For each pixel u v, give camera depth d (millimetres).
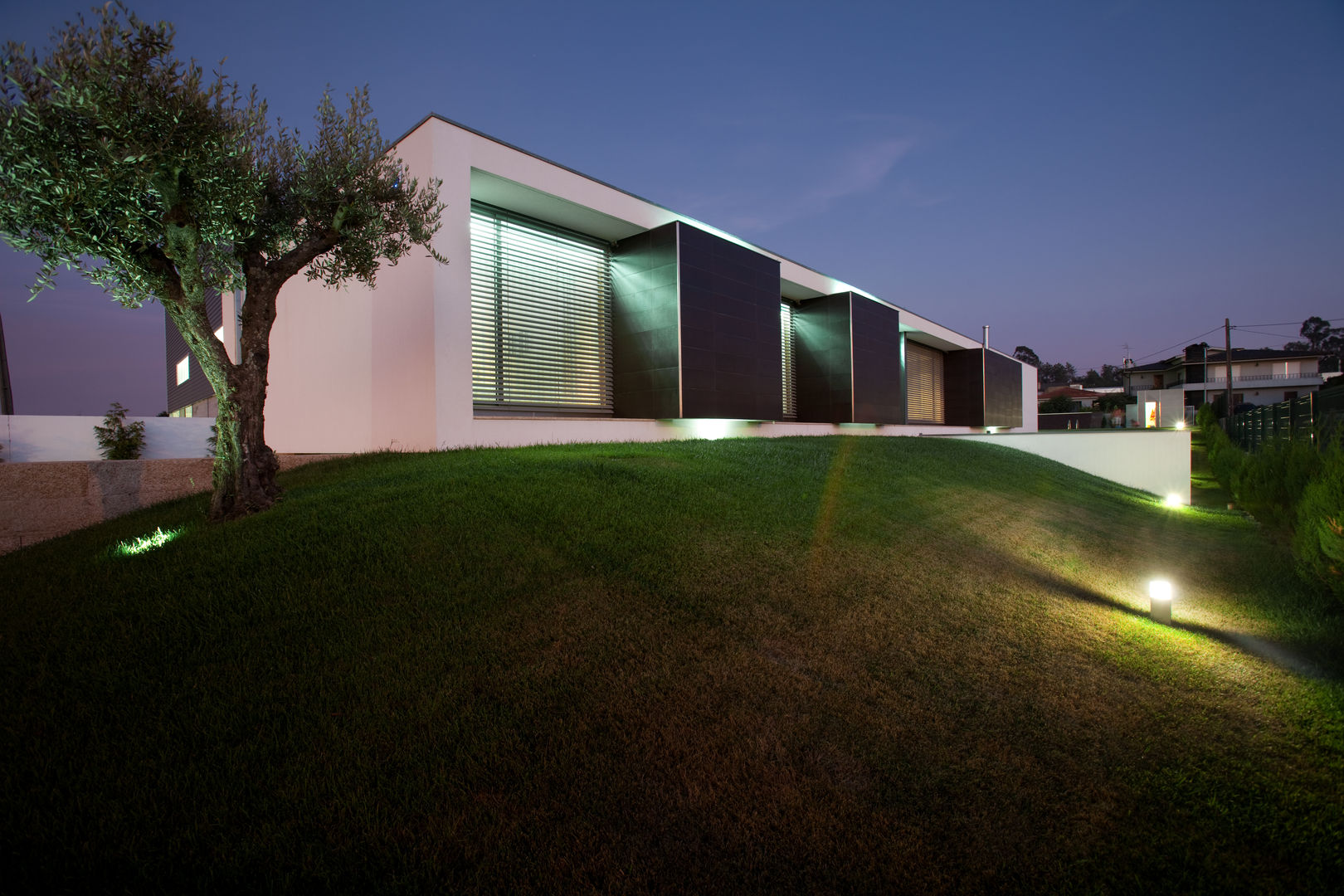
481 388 10656
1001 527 8141
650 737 2986
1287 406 18797
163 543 5000
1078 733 3406
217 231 5262
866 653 4035
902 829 2604
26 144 4438
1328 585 5559
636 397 12555
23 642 3494
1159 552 8531
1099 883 2406
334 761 2660
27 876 2094
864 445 12734
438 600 3965
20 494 6523
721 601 4418
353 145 6105
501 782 2633
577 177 10984
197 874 2152
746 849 2436
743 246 14000
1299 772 3164
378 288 9953
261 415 5730
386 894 2123
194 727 2807
